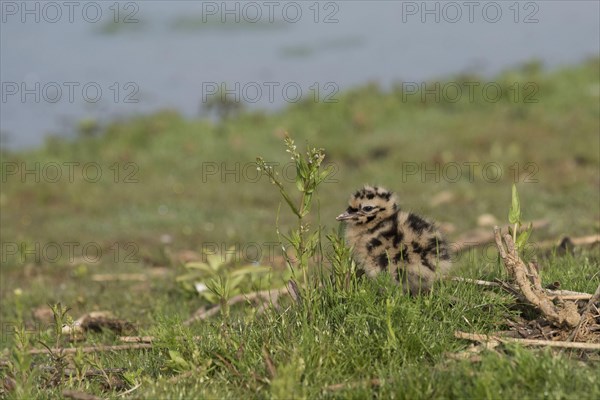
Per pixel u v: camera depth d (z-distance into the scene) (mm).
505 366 13320
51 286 28453
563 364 13281
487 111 50688
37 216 40000
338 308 15484
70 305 25375
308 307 15406
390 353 14445
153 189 42562
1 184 44406
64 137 53062
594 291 16531
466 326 15242
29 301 26391
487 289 16500
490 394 12672
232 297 22328
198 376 14867
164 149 49469
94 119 54906
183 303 24219
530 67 57812
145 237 34844
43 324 23594
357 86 58062
